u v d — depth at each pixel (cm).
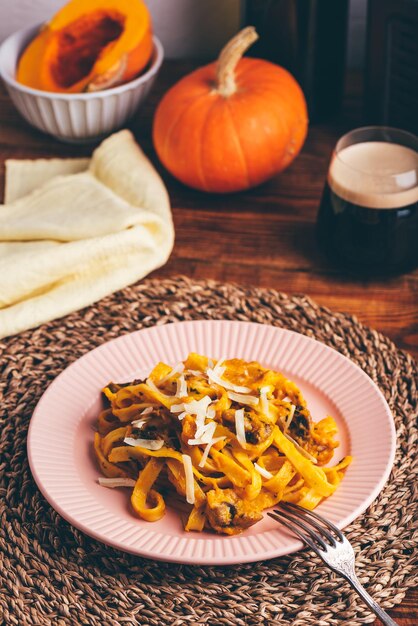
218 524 77
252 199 117
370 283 105
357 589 73
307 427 83
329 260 108
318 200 117
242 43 110
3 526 82
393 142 105
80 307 101
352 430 85
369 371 94
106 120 124
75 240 104
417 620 75
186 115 113
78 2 124
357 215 101
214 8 137
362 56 138
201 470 81
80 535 81
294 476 83
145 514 78
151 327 96
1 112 133
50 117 122
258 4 119
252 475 79
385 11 112
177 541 76
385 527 81
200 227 113
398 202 100
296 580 78
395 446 82
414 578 77
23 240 106
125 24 121
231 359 89
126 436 82
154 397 83
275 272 107
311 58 122
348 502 78
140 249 104
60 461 83
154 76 125
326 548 75
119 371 91
